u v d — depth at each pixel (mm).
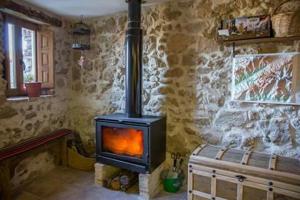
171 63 2570
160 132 2471
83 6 2604
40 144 2523
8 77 2477
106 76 3031
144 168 2273
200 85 2449
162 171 2559
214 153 2105
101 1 2430
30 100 2619
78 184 2562
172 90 2592
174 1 2488
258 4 2105
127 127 2336
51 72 2943
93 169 2939
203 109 2451
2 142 2316
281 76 2039
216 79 2359
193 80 2482
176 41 2529
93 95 3156
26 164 2582
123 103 2936
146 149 2256
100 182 2525
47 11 2785
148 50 2680
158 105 2668
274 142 2129
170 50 2564
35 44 2855
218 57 2332
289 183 1685
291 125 2047
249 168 1831
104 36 2998
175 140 2617
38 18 2635
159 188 2477
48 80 2947
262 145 2184
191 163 2090
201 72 2434
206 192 2041
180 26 2500
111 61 2977
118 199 2264
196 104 2484
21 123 2531
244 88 2215
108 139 2506
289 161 1908
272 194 1754
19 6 2363
